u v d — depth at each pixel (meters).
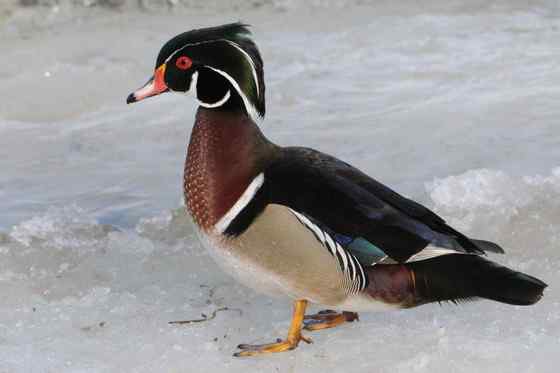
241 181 7.84
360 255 7.57
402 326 8.47
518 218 10.55
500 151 12.77
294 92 15.67
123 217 11.64
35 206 12.04
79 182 12.80
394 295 7.69
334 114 14.64
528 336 8.09
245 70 8.05
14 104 15.55
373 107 14.88
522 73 15.94
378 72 16.53
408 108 14.70
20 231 10.75
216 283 9.59
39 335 8.51
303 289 7.75
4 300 9.20
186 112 15.27
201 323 8.66
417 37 18.28
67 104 15.59
